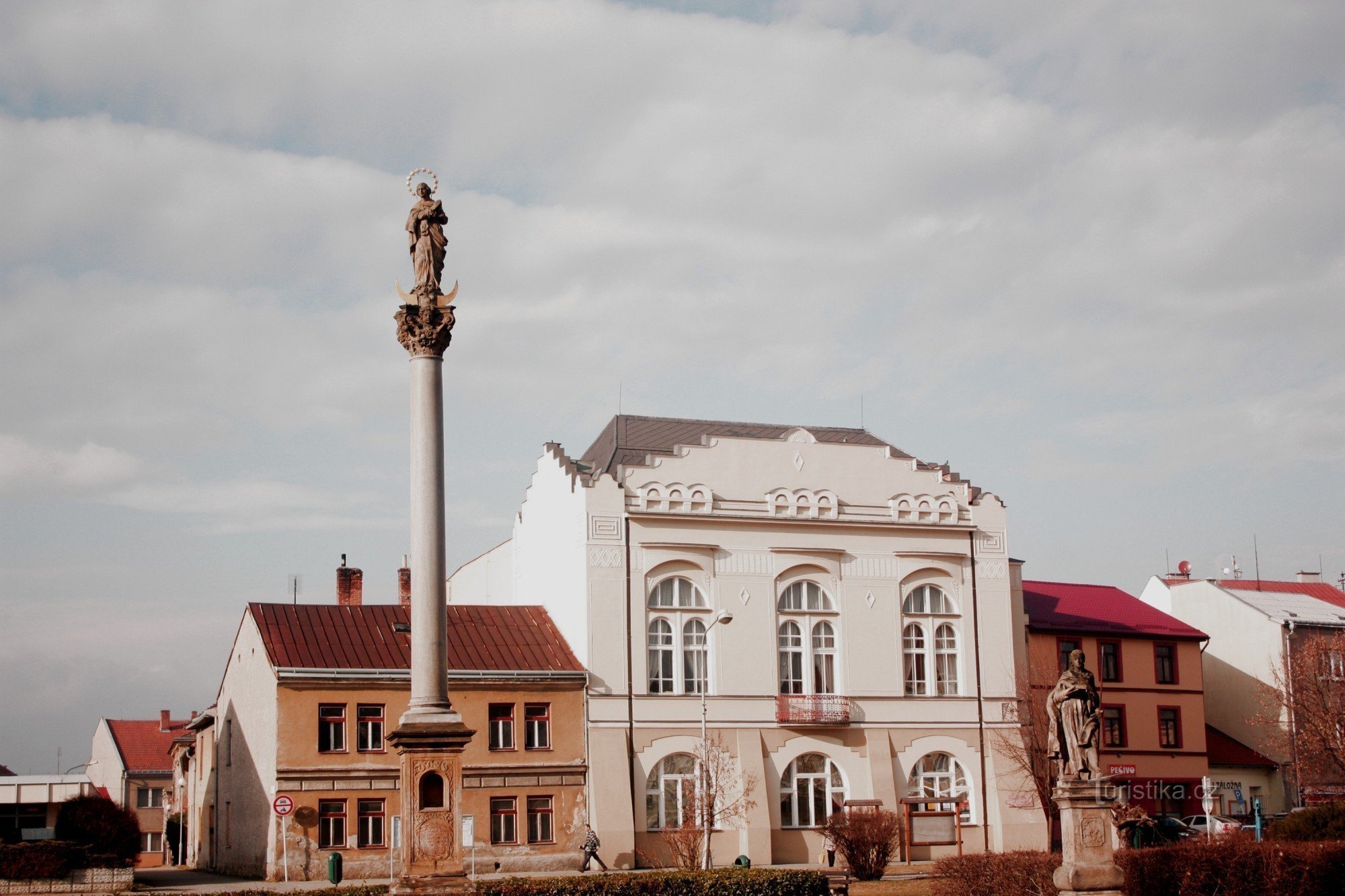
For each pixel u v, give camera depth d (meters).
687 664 59.78
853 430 70.44
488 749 55.91
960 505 64.88
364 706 54.09
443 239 31.80
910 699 62.09
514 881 34.47
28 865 48.12
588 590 58.62
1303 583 87.00
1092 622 71.38
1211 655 80.31
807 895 36.06
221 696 66.50
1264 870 31.06
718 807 57.97
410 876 28.83
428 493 30.66
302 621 57.31
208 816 68.00
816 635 61.91
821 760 60.50
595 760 56.94
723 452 61.72
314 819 52.50
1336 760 63.78
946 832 59.22
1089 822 29.88
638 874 35.88
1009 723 63.41
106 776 105.31
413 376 31.16
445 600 30.52
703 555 60.56
